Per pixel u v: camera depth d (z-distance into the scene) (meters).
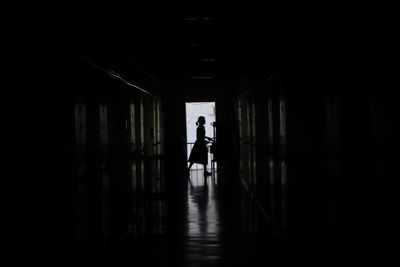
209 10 6.13
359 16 3.43
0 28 3.14
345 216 3.90
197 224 8.45
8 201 3.21
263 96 9.41
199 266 5.88
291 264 5.88
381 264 3.12
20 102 3.49
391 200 2.93
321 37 4.59
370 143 3.26
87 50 5.59
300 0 5.07
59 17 4.46
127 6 5.61
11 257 3.23
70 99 4.77
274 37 7.56
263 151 9.38
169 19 6.60
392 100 2.86
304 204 5.57
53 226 4.11
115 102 7.38
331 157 4.27
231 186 13.41
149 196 11.27
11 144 3.29
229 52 9.80
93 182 5.68
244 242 7.05
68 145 4.66
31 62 3.73
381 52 3.02
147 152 11.62
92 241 5.50
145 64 11.18
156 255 6.49
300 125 5.73
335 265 4.24
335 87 4.09
